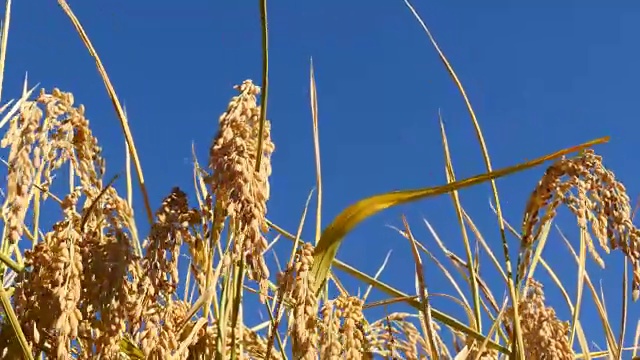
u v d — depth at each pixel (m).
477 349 0.82
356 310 0.63
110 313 0.60
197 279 0.64
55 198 0.69
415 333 0.76
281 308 0.63
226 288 0.65
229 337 0.69
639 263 0.66
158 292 0.61
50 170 0.61
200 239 0.63
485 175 0.65
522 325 0.74
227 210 0.58
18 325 0.57
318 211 0.81
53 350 0.58
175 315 0.69
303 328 0.61
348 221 0.65
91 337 0.61
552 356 0.71
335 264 0.78
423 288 0.76
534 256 0.81
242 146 0.59
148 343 0.60
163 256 0.61
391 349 0.72
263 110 0.60
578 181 0.68
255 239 0.58
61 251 0.59
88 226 0.63
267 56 0.61
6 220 0.56
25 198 0.56
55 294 0.57
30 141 0.57
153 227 0.61
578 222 0.67
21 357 0.59
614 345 0.86
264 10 0.61
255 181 0.59
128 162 0.82
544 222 0.70
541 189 0.69
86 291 0.60
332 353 0.62
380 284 0.78
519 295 0.74
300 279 0.62
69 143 0.61
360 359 0.62
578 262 0.85
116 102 0.71
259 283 0.58
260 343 0.73
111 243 0.62
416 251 0.77
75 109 0.62
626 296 0.75
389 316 0.77
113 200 0.64
